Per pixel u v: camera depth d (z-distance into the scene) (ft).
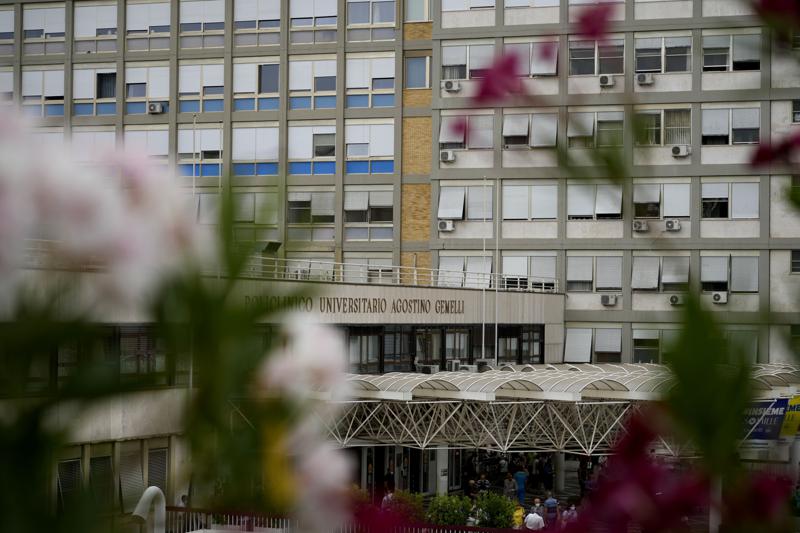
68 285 4.91
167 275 5.23
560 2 172.86
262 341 5.80
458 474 143.54
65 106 181.98
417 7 178.40
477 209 175.11
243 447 5.62
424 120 177.47
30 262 4.83
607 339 173.27
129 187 5.02
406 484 133.69
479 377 111.65
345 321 123.13
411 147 177.58
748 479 6.14
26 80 183.62
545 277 174.40
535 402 108.78
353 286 124.77
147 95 181.16
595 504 6.28
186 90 180.96
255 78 180.04
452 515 104.17
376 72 178.60
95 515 5.23
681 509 6.10
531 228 174.81
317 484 5.63
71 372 5.10
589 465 130.72
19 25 182.80
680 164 169.68
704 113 168.86
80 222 4.83
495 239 174.91
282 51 179.32
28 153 4.74
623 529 6.15
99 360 5.15
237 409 5.67
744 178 168.25
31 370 5.00
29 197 4.72
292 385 5.70
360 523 6.48
